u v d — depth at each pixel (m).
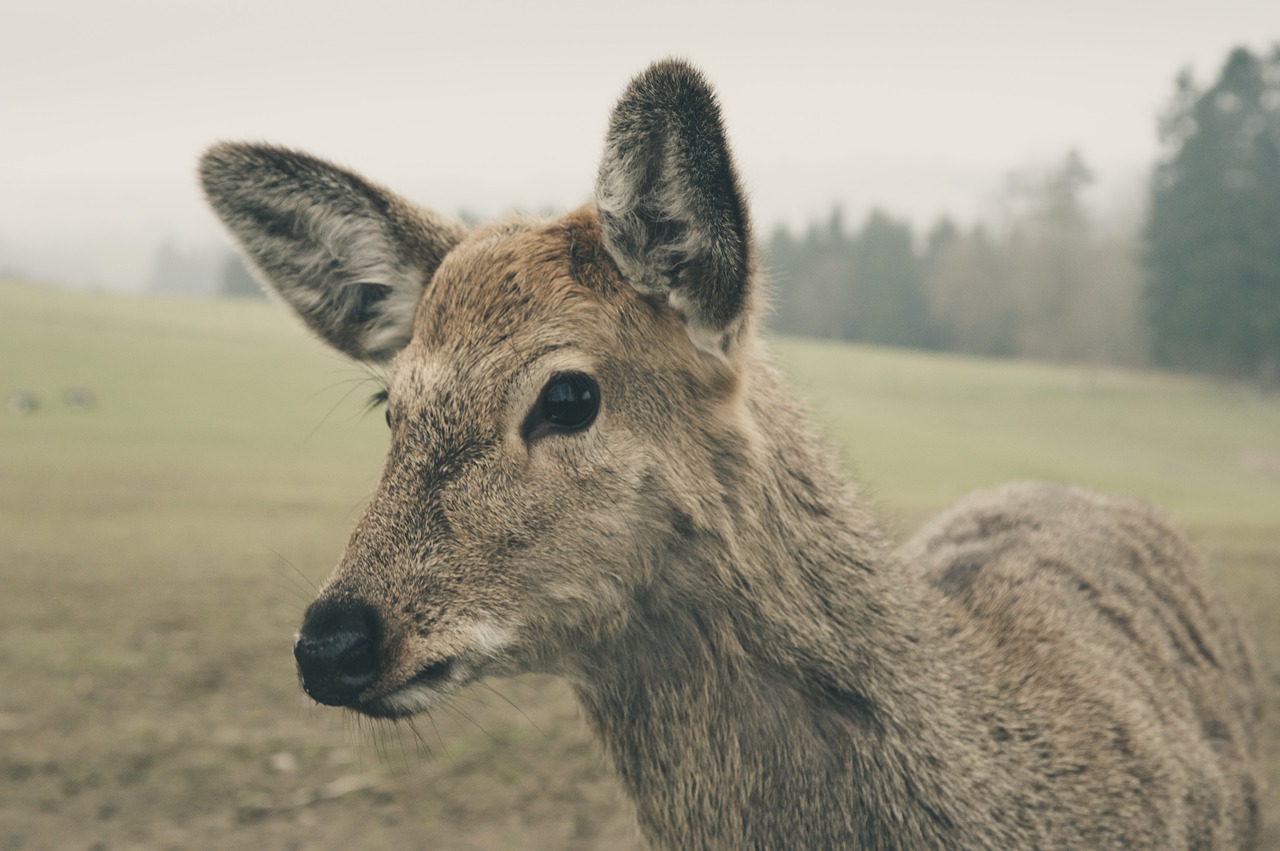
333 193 3.42
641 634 2.95
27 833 5.52
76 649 8.93
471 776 6.34
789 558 3.01
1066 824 3.13
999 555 4.07
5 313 55.50
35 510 17.03
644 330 2.86
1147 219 65.50
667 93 2.64
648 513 2.83
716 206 2.69
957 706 3.14
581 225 3.01
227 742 6.85
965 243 91.19
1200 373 64.69
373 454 27.12
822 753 2.98
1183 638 4.11
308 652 2.66
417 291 3.41
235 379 41.16
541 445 2.77
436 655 2.71
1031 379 62.09
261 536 14.90
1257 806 4.07
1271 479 35.56
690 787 3.00
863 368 63.16
